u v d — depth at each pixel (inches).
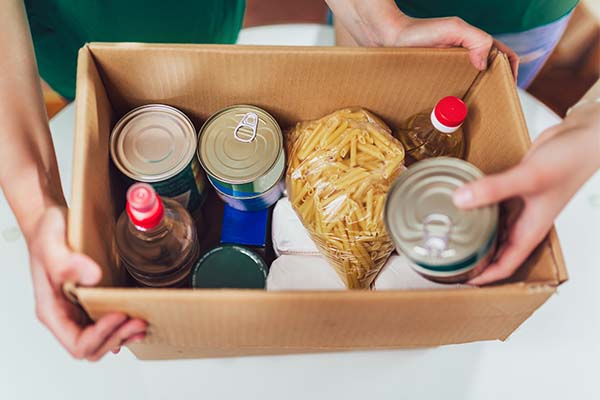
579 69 55.7
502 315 22.6
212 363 29.6
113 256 26.5
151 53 26.5
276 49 26.4
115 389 28.9
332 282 29.3
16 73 26.5
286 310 21.2
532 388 29.6
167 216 26.4
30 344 29.4
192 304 20.7
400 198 23.1
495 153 27.5
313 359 29.9
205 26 38.8
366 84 28.9
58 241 21.3
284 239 30.1
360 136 28.8
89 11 34.0
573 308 31.2
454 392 29.5
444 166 23.3
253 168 28.4
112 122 29.9
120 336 21.7
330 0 32.2
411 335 24.8
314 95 29.8
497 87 26.9
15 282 30.6
